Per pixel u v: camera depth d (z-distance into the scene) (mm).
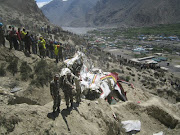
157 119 13156
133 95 17406
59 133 6418
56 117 7012
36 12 73812
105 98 13555
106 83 14742
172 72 50000
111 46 98562
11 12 55875
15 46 14219
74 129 6945
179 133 11984
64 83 7500
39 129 6070
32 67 13180
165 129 12555
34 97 10609
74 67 14523
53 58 17578
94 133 7363
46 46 17469
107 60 43844
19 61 12789
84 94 12570
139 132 11211
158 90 27531
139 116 12742
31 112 6430
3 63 11633
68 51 27328
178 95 26734
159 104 13719
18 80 11172
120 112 12227
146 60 60312
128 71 35375
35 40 16281
